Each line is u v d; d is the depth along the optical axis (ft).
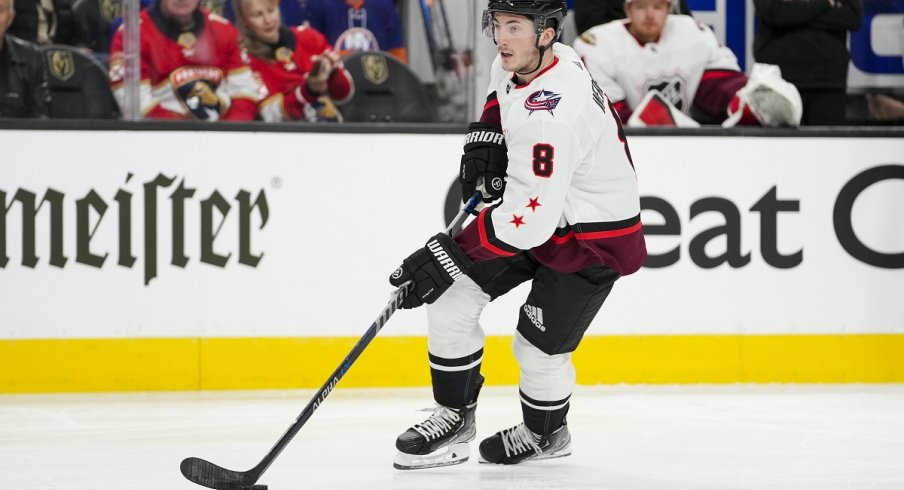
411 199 54.08
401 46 55.98
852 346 56.75
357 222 53.78
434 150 54.19
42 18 53.16
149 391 52.65
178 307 52.70
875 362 56.95
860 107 59.98
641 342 55.16
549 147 31.94
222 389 53.06
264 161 53.06
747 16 61.41
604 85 57.88
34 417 46.62
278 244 53.26
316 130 53.31
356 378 53.83
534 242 32.71
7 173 51.47
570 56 33.71
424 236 54.24
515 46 32.30
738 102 57.16
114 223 52.19
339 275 53.72
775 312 56.13
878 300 56.90
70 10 53.26
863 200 56.75
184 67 54.34
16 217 51.60
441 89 56.03
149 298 52.49
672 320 55.42
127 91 53.67
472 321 35.88
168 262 52.60
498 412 48.21
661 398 52.06
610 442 41.65
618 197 33.94
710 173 55.57
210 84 54.80
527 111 32.40
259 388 53.31
